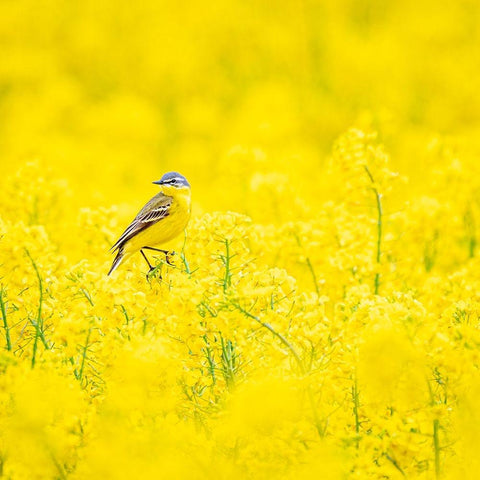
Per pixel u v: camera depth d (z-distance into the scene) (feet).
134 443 24.95
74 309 29.12
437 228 48.14
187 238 33.01
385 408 26.63
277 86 123.24
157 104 129.29
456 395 26.76
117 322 29.14
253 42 140.05
